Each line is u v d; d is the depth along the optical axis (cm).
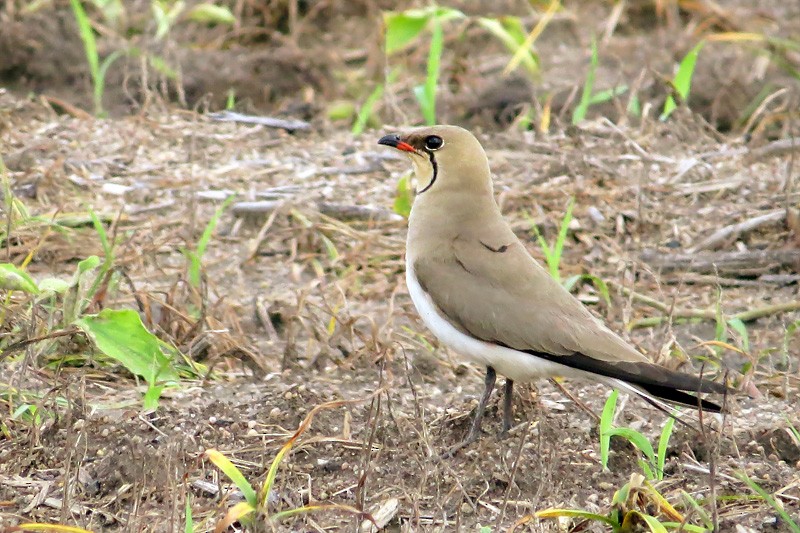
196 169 1455
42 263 1252
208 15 1831
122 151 1487
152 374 986
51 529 781
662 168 1475
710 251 1320
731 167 1484
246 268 1291
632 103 1611
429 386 1060
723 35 1789
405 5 1944
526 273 954
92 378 1030
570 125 1568
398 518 841
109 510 847
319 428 952
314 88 1777
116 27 1797
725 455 933
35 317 1030
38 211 1333
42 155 1457
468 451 929
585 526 830
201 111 1686
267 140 1548
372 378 1064
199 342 1082
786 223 1344
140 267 1253
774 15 1950
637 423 977
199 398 997
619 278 1270
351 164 1489
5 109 1553
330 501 864
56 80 1702
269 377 1059
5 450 909
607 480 899
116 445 914
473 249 969
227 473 777
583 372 922
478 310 940
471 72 1759
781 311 1205
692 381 875
